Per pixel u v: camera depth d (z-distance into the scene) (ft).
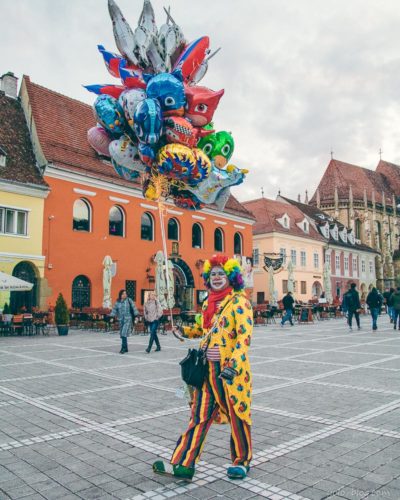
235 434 13.19
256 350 43.06
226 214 116.37
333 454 15.08
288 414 19.95
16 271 73.61
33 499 12.07
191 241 105.91
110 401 22.79
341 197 224.53
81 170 82.43
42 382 27.81
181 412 20.62
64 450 15.79
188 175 27.07
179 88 26.37
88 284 83.82
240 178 31.96
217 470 13.98
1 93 87.40
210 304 14.01
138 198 93.71
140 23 28.07
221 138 30.48
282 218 149.79
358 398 22.88
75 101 98.17
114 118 27.55
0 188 71.20
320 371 30.89
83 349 45.62
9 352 43.09
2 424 18.95
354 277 188.24
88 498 12.11
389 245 234.58
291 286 117.80
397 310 66.13
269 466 14.15
